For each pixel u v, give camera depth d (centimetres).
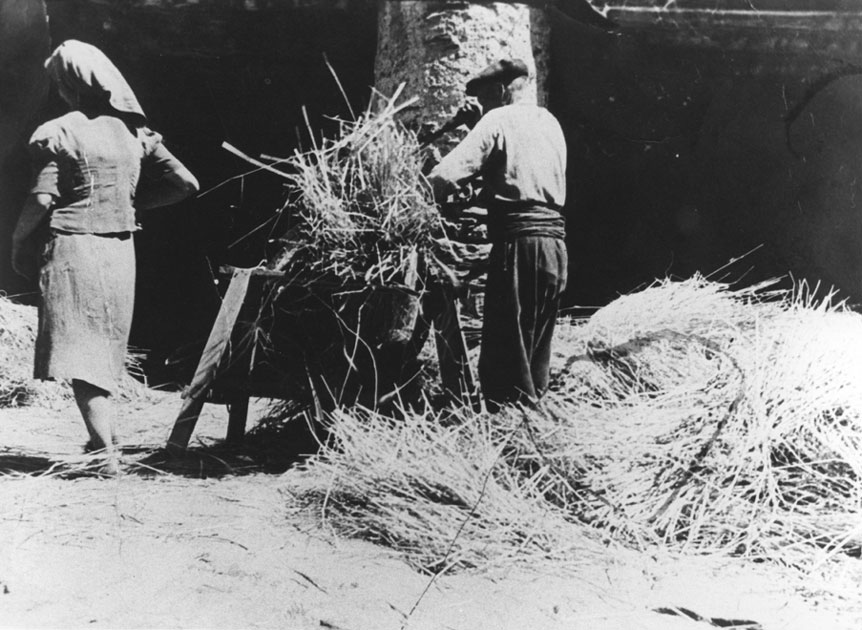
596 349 402
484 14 529
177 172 418
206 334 841
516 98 412
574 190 898
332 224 386
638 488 330
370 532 313
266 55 803
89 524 313
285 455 420
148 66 836
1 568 274
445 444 336
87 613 251
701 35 723
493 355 389
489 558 296
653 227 899
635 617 266
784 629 262
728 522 322
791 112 809
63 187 379
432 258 393
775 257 870
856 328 383
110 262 379
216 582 273
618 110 807
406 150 400
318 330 404
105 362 378
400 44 546
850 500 327
